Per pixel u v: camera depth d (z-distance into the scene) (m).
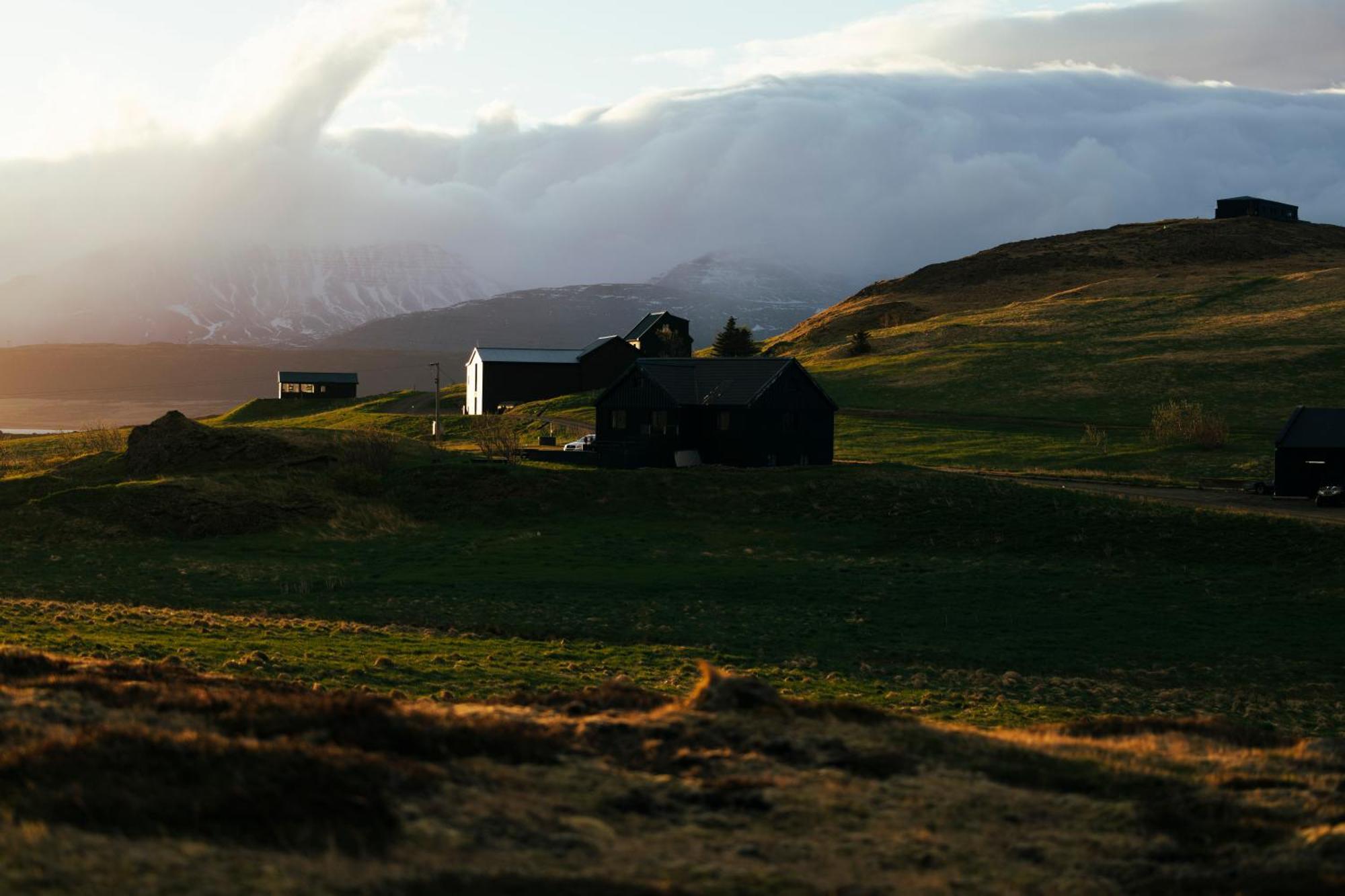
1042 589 55.12
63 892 11.45
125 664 25.72
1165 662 43.25
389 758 17.06
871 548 65.44
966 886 14.74
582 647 42.03
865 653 43.50
